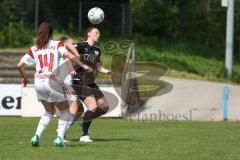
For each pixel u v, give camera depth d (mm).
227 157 27609
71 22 90500
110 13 94938
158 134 37812
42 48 29016
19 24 81500
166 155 27938
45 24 29078
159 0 107250
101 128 42031
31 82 56219
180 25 109312
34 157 26781
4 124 44031
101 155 27609
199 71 81688
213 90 67188
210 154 28484
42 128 30109
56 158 26500
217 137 36312
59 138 30000
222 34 113062
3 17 82562
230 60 80438
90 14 35625
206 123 47750
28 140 33312
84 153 28094
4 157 26781
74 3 90875
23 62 29297
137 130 40625
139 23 107000
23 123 45031
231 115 55625
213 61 92875
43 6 88625
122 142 32781
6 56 68625
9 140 33281
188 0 110375
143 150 29500
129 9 97875
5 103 52406
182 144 32250
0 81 57844
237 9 111438
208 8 113375
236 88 70812
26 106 52344
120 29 96062
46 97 29297
